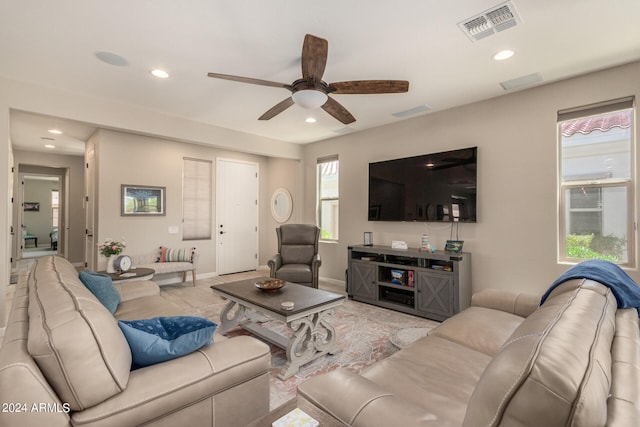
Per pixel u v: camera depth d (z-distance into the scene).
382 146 4.55
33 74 2.87
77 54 2.53
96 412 1.06
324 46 1.95
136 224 4.89
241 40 2.33
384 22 2.11
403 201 4.19
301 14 2.03
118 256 4.13
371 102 3.60
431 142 4.00
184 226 5.46
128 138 4.82
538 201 3.18
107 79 2.99
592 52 2.50
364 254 4.45
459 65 2.71
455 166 3.70
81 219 7.14
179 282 5.37
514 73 2.87
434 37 2.28
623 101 2.73
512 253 3.35
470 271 3.61
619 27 2.15
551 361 0.70
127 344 1.26
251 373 1.47
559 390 0.66
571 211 3.07
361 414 0.98
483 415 0.74
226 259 6.05
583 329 0.88
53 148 6.22
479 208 3.59
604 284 1.44
